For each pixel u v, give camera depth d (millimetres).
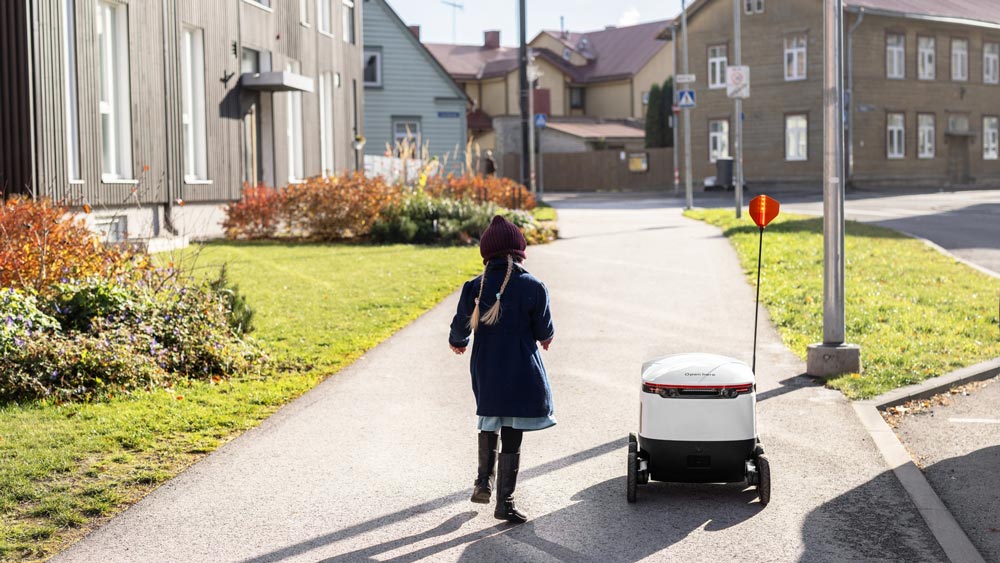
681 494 6359
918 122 51656
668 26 53781
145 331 9555
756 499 6230
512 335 5801
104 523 5828
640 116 72500
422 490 6434
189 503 6172
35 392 8453
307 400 8812
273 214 22109
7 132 15289
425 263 18141
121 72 18328
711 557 5285
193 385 9164
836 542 5477
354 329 12047
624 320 12750
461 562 5250
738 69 26078
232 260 17750
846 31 48562
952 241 21672
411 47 47125
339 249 20422
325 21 30000
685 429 5973
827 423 7914
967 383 9469
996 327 11914
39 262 10578
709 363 6176
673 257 18875
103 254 11461
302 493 6367
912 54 51188
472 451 7293
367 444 7461
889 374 9422
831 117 9477
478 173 29766
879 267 16891
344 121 31531
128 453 7094
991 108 55031
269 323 12234
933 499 6148
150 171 19203
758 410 8344
